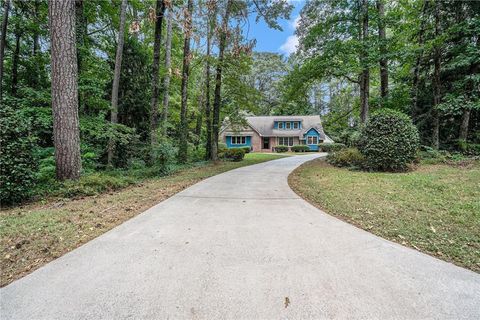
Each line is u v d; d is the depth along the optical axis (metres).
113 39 12.43
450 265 2.48
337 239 3.13
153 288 2.09
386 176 7.09
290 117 32.69
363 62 11.16
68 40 5.98
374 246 2.92
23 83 10.77
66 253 2.73
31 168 5.15
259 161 15.35
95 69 10.61
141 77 11.67
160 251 2.78
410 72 12.45
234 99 15.10
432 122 11.52
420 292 2.04
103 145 9.93
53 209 4.44
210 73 15.16
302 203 4.93
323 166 10.89
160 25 9.59
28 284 2.15
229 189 6.31
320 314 1.79
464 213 3.82
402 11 11.90
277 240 3.10
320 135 30.61
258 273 2.33
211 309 1.84
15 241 3.01
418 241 3.03
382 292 2.04
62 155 5.98
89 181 5.88
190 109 17.58
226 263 2.52
